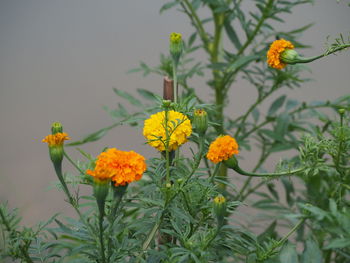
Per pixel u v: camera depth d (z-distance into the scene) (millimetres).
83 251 1247
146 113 1395
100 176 1122
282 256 1238
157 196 1268
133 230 1315
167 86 1385
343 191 1455
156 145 1233
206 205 1252
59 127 1217
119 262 1230
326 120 1562
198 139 1300
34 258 1259
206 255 1199
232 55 1673
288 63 1327
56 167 1198
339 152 1340
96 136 1572
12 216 1251
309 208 1150
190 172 1271
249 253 1289
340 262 1484
